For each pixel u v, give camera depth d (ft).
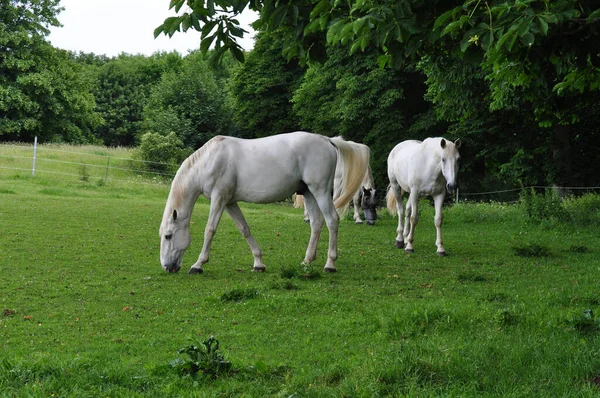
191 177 35.45
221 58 24.34
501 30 18.42
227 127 164.86
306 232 54.85
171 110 159.12
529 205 62.64
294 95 122.72
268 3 23.07
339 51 95.25
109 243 44.62
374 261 40.34
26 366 17.30
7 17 163.32
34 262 36.76
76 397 15.47
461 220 66.18
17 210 57.67
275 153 35.35
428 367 16.87
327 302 27.32
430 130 96.94
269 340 21.99
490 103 66.69
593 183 81.92
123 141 257.14
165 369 17.57
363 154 37.47
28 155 106.73
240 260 40.29
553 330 21.47
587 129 79.15
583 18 21.75
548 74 37.35
